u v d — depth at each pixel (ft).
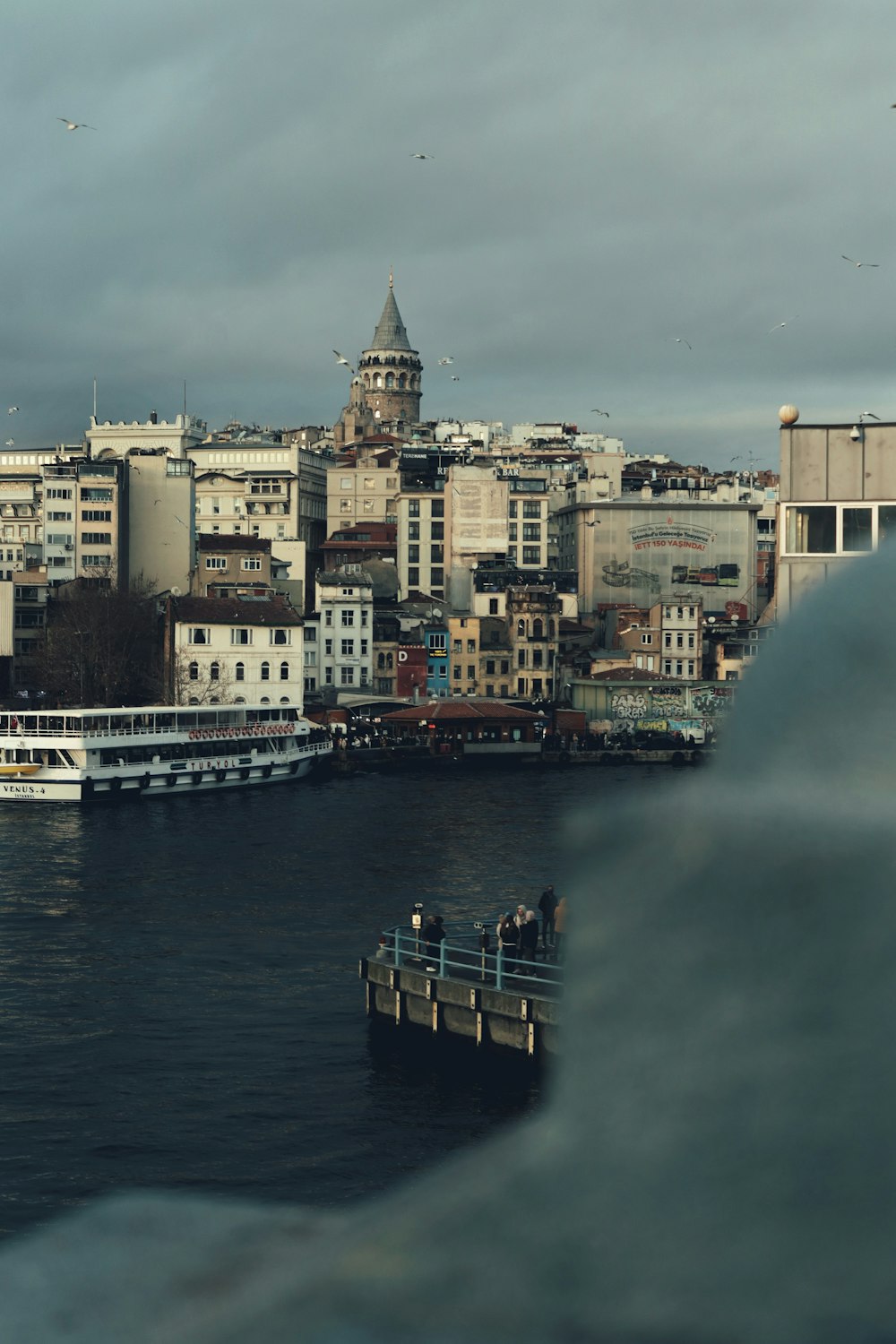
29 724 443.32
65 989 175.11
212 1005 167.73
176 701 522.06
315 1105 132.26
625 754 549.95
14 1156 119.65
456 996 143.84
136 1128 126.31
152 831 336.08
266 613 549.95
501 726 559.79
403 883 256.32
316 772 488.85
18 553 652.07
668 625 625.00
